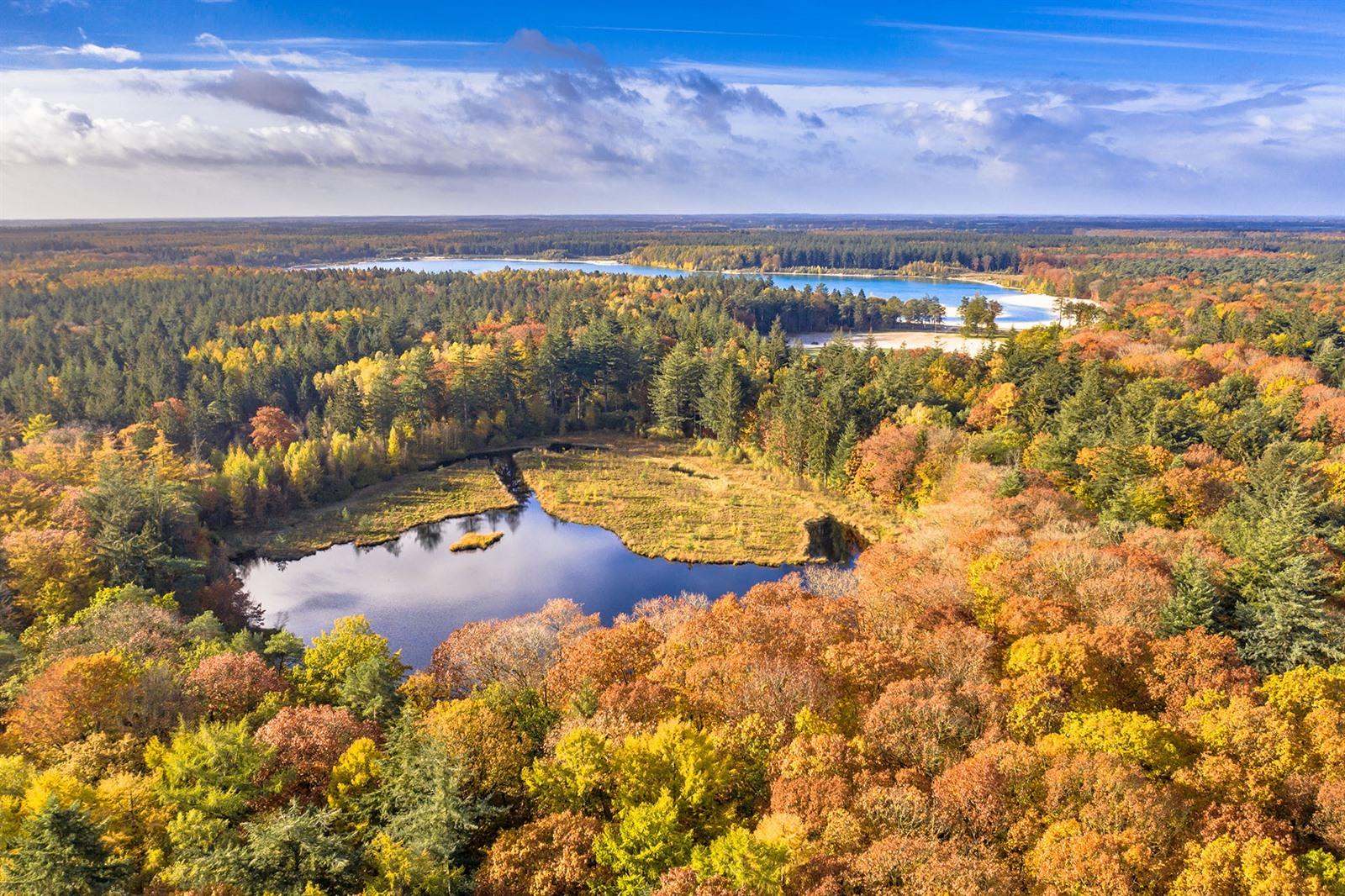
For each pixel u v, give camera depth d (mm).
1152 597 54344
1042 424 107250
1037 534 69312
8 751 43469
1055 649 46125
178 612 67812
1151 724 38281
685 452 139750
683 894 29359
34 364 142875
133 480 86375
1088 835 30609
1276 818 34438
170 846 34969
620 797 37250
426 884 31859
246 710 48938
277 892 30531
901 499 106438
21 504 80625
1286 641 50812
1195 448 88812
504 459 138625
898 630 52469
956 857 29891
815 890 29047
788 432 122312
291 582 87750
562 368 153250
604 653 51625
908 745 39344
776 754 39375
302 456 110000
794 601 60344
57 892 29156
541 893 31625
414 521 106250
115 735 44562
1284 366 120000
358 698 49844
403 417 136750
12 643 56781
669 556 94688
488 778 39812
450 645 57562
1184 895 29016
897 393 123312
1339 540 63906
